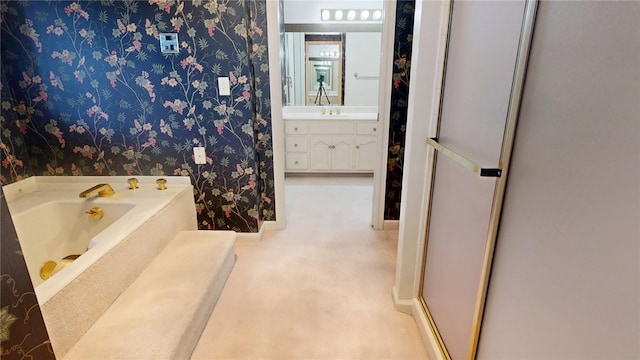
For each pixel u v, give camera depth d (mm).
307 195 3541
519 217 841
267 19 2252
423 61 1413
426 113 1474
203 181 2420
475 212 1085
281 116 2500
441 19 1354
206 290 1642
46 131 2268
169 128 2295
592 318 614
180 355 1359
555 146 702
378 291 1940
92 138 2295
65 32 2084
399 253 1746
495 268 959
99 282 1374
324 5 3949
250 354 1502
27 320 851
